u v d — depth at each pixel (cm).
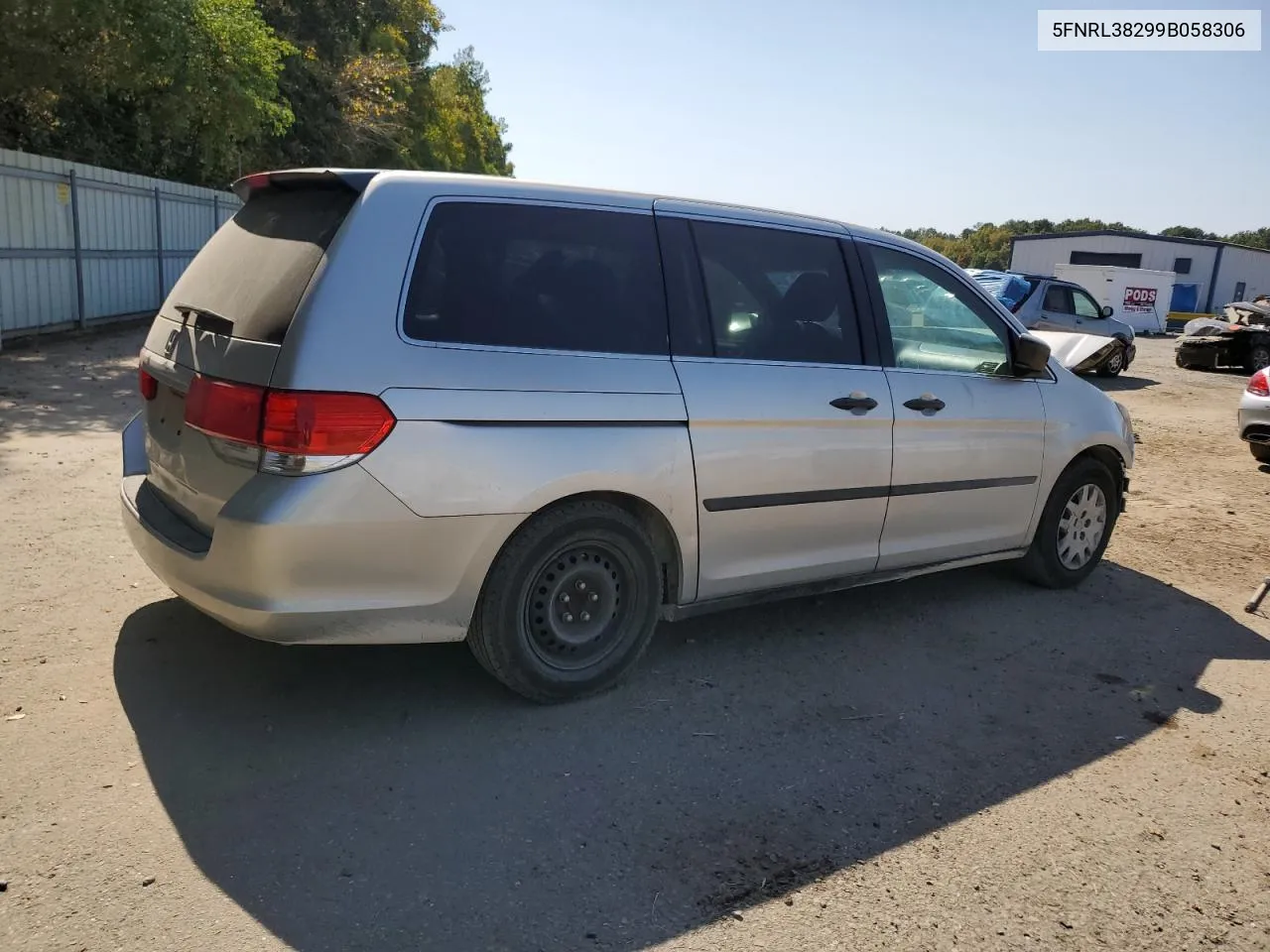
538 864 296
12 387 986
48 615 446
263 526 319
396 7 3278
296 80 2619
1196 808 349
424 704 390
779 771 358
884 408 461
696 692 418
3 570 495
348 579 333
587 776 346
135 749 343
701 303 415
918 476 480
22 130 1590
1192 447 1152
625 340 391
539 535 369
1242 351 2106
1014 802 346
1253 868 315
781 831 321
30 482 655
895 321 481
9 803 306
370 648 437
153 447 403
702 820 324
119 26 1307
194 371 364
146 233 1619
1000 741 392
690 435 398
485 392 350
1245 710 432
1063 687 446
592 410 373
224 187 2191
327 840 300
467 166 5094
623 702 404
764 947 266
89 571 501
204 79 1583
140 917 261
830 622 512
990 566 624
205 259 409
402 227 347
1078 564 586
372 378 329
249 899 271
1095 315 1909
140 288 1608
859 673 449
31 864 279
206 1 1537
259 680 399
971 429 500
